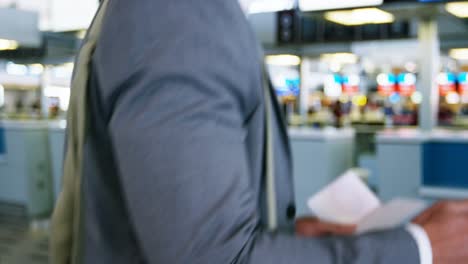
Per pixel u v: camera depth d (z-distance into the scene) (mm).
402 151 4430
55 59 9289
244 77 471
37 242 5020
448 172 4355
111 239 486
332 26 7426
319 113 11836
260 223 492
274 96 572
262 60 538
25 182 6078
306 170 4941
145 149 409
